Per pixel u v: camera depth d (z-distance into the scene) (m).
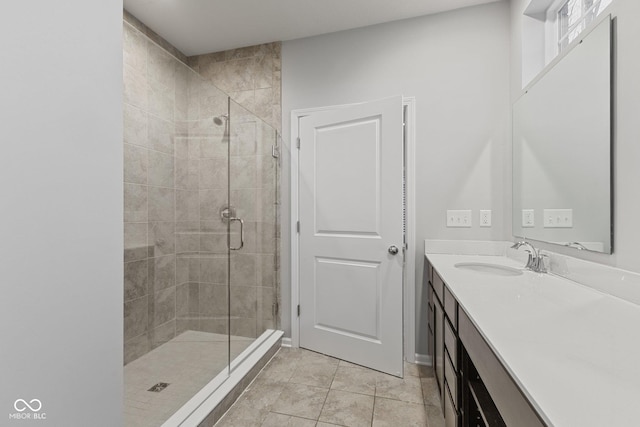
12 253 0.43
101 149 0.57
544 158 1.65
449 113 2.22
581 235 1.34
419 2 2.11
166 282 2.11
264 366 2.21
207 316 2.07
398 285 2.06
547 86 1.62
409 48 2.29
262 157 2.48
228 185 2.18
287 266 2.60
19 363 0.44
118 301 0.61
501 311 0.98
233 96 2.68
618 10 1.13
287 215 2.60
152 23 2.32
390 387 1.93
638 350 0.70
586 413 0.48
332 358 2.35
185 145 2.17
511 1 2.09
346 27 2.38
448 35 2.22
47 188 0.47
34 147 0.46
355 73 2.40
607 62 1.17
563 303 1.06
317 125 2.44
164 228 2.12
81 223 0.53
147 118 2.05
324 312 2.42
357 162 2.25
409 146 2.29
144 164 2.03
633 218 1.07
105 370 0.58
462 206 2.21
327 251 2.40
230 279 2.22
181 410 1.57
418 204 2.29
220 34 2.46
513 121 2.05
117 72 0.61
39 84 0.46
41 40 0.47
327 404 1.77
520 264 1.83
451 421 1.39
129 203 1.94
